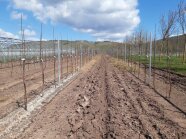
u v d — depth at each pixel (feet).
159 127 36.96
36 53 152.56
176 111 46.68
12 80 79.87
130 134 34.32
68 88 71.51
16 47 125.18
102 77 100.48
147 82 82.84
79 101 54.03
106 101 55.01
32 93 60.23
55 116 42.88
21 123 38.52
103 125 38.27
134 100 55.77
